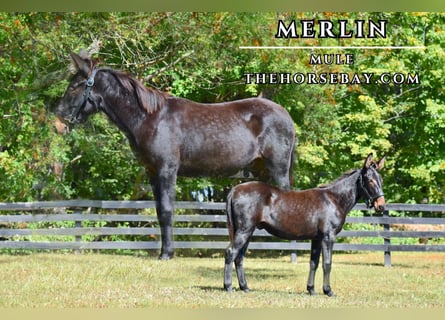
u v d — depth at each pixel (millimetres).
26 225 18391
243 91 18688
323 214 8898
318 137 18766
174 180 10570
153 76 16438
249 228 8828
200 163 10625
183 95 18281
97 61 10727
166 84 18266
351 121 19766
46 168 16875
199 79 17750
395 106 20547
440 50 19812
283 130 10789
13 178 16922
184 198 19719
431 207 15406
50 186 17281
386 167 20922
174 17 14664
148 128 10500
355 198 9125
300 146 18203
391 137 21547
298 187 20234
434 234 15234
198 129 10555
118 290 9414
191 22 14648
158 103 10586
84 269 11484
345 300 8750
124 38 14773
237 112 10758
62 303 8328
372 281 11516
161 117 10539
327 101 18188
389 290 10258
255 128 10727
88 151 17547
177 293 9062
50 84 15445
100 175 19406
